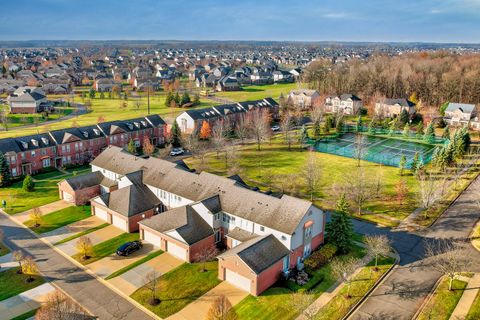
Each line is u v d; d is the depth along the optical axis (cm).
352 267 5406
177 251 5906
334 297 5016
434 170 9981
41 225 6881
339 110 15688
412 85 19338
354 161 10825
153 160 7900
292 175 9419
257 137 12050
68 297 4950
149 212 6975
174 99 18612
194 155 10850
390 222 7156
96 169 8569
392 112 16238
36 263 5722
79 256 5919
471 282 5338
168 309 4772
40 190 8569
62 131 10544
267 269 5109
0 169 8700
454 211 7644
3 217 7194
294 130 14338
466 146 11394
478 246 6288
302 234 5703
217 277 5431
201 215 6269
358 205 7844
